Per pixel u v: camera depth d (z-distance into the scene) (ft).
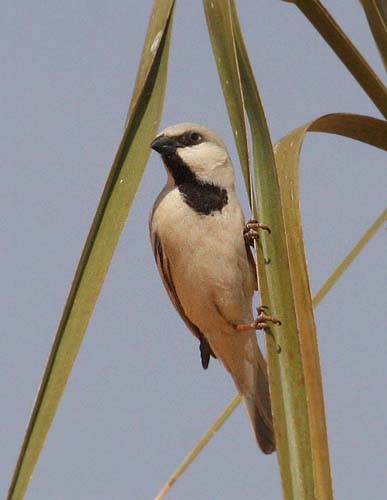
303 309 18.29
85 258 17.63
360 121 23.03
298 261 18.71
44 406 16.48
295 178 19.67
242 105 18.67
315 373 17.62
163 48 19.98
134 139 18.88
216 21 19.42
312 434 17.07
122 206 18.10
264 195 18.97
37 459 16.08
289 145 20.39
